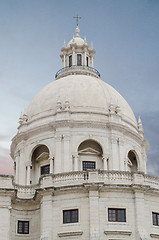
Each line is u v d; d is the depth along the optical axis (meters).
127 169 57.72
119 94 66.94
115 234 43.78
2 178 46.84
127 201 45.47
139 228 44.31
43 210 45.59
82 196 45.06
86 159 57.12
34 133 59.12
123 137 58.84
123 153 57.75
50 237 44.12
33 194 49.44
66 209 45.09
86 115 58.72
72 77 65.75
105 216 44.31
